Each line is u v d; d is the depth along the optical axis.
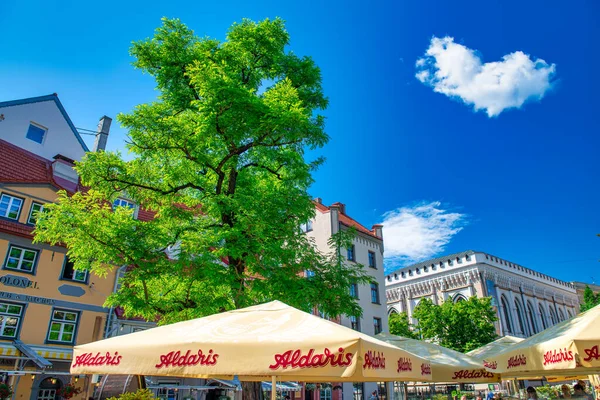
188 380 21.11
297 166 12.79
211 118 11.20
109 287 20.94
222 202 11.63
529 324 69.75
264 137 12.32
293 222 12.55
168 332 5.18
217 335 4.64
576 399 11.18
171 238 11.87
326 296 11.60
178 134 11.64
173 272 11.05
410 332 40.44
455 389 24.72
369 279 13.17
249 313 5.35
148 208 13.41
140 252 10.64
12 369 17.00
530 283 74.31
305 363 3.88
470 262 65.75
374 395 26.08
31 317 18.02
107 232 10.64
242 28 14.27
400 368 4.67
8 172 19.92
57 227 10.43
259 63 14.19
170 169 12.52
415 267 73.06
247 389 10.30
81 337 19.27
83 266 11.23
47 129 24.91
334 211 34.88
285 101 11.98
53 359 17.95
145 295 10.96
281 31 14.50
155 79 13.41
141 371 4.59
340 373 3.70
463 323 36.84
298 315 4.98
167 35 13.50
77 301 19.59
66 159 23.33
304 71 14.62
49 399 17.77
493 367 7.87
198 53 13.16
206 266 10.56
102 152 12.05
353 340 3.81
